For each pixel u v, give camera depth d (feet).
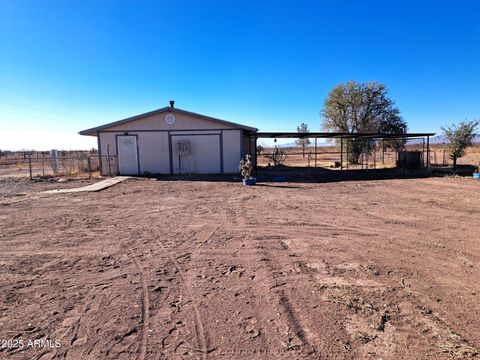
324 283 12.64
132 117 59.57
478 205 28.68
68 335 9.26
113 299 11.44
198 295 11.72
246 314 10.36
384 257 15.57
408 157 71.72
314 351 8.45
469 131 63.52
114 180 51.52
